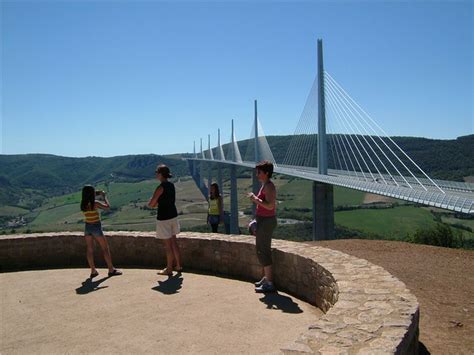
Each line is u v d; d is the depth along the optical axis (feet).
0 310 14.34
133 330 12.35
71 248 21.54
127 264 21.07
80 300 15.29
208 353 10.80
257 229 15.96
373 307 10.59
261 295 15.76
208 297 15.49
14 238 21.07
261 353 10.77
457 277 20.94
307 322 12.96
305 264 15.34
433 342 12.51
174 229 18.85
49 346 11.37
